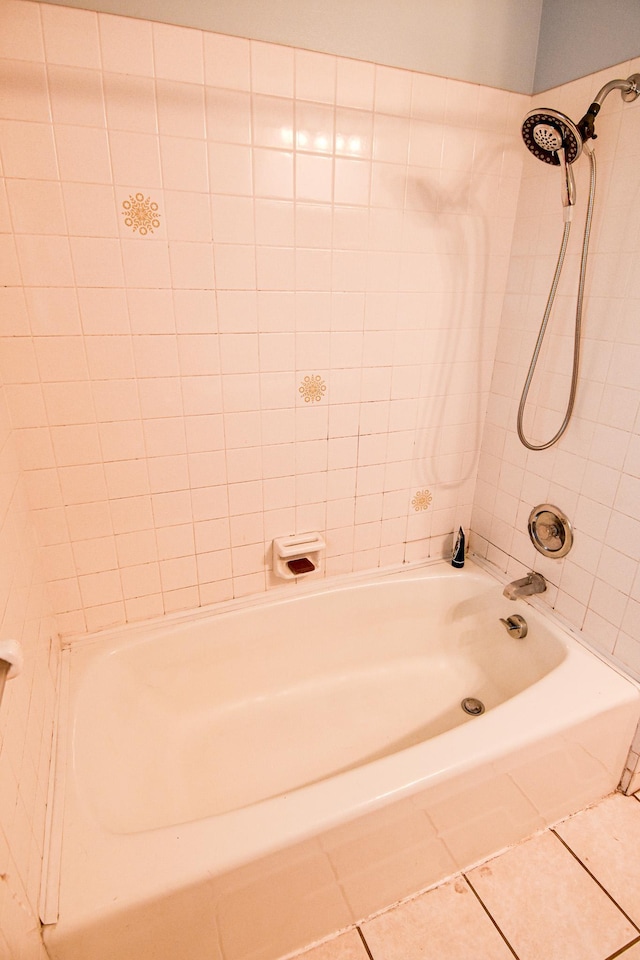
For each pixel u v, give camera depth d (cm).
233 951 101
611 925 115
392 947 111
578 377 137
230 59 110
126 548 140
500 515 175
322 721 157
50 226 108
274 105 116
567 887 122
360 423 156
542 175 141
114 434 128
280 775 140
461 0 124
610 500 133
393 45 122
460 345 161
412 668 178
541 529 156
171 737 147
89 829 92
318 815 95
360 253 137
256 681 163
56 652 132
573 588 149
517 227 152
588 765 130
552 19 132
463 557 182
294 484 155
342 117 123
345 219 132
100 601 143
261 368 138
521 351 157
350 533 171
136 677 142
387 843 105
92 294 115
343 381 149
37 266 109
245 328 132
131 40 102
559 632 149
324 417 151
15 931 66
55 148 103
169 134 110
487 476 179
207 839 91
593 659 138
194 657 152
